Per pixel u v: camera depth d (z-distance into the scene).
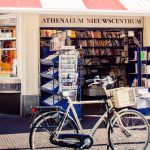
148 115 10.80
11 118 10.85
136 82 12.62
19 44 11.20
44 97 11.29
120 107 6.73
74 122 6.62
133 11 8.51
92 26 12.03
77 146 6.50
